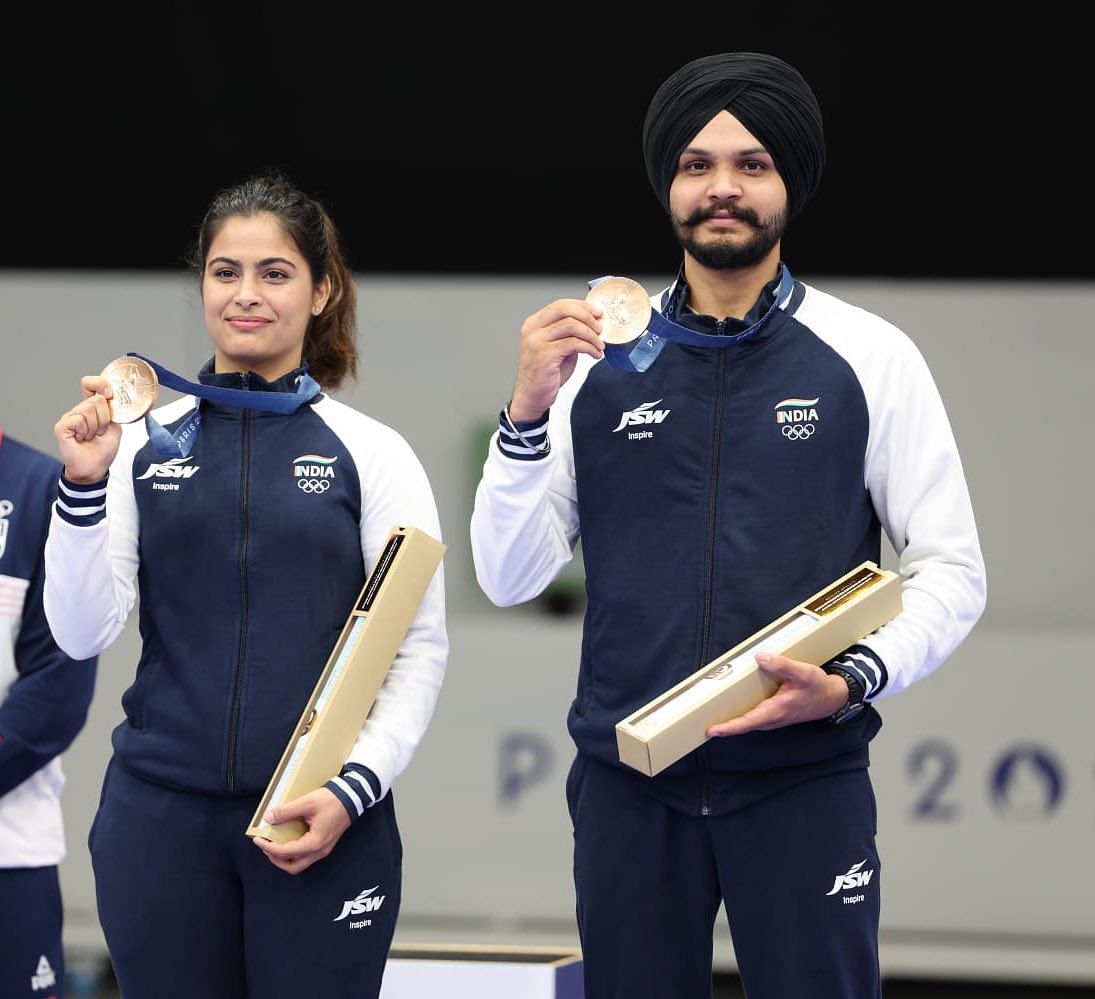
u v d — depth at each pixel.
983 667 19.05
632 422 8.66
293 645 8.71
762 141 8.36
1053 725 18.91
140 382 8.56
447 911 19.55
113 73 21.50
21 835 10.76
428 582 8.87
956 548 8.51
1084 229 21.48
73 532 8.53
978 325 23.59
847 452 8.51
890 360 8.58
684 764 8.37
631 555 8.61
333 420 9.09
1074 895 18.72
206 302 9.12
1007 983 19.42
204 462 8.92
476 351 24.41
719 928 19.86
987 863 18.84
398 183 22.02
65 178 21.91
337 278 9.68
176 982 8.55
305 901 8.55
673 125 8.48
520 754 19.62
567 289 24.31
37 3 21.20
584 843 8.70
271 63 21.42
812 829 8.34
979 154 21.30
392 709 8.84
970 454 23.70
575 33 21.20
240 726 8.60
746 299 8.74
